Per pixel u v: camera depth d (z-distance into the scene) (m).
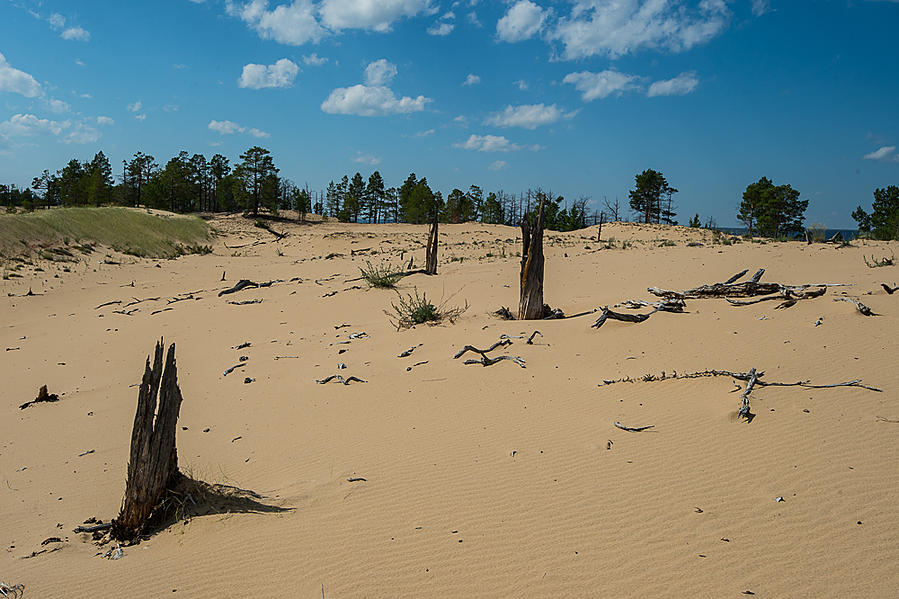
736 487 5.45
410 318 14.85
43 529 6.09
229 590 4.49
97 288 26.81
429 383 9.89
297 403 9.80
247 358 13.48
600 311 13.16
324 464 7.10
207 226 59.38
